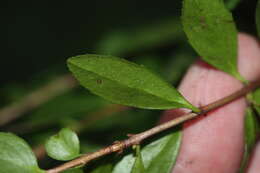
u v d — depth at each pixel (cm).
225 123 32
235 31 28
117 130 37
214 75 33
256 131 29
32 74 56
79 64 26
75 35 56
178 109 31
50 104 38
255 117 29
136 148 27
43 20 58
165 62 39
